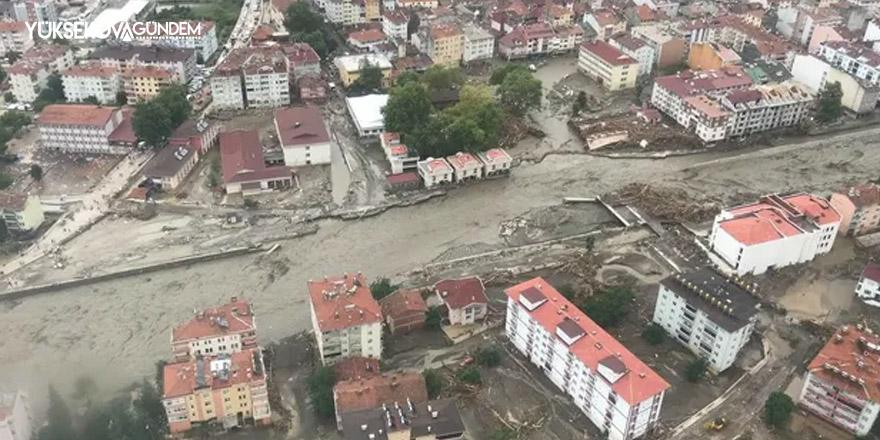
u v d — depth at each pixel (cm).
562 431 19488
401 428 17550
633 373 18662
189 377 18875
